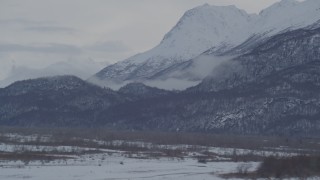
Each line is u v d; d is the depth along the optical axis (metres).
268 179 118.94
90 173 124.44
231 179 119.38
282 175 124.69
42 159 153.12
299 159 131.38
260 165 141.38
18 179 108.88
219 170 142.25
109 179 115.12
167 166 151.25
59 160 153.25
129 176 122.50
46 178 112.06
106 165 146.75
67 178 113.38
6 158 149.50
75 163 147.50
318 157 132.88
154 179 118.31
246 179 119.62
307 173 124.56
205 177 123.12
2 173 117.25
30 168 128.75
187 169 143.88
